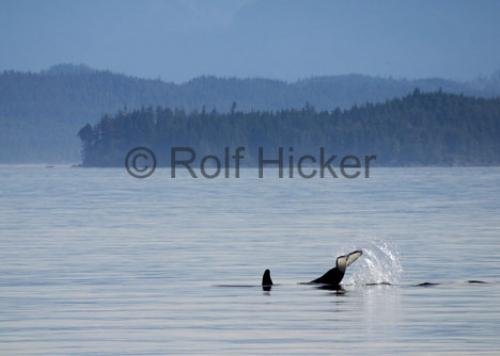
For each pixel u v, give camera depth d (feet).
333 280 295.89
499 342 214.28
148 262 356.79
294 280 306.96
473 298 266.98
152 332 225.76
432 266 341.62
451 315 242.58
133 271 331.16
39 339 219.00
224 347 211.20
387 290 282.97
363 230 488.02
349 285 293.43
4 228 512.63
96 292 283.79
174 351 208.03
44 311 251.80
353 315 243.60
